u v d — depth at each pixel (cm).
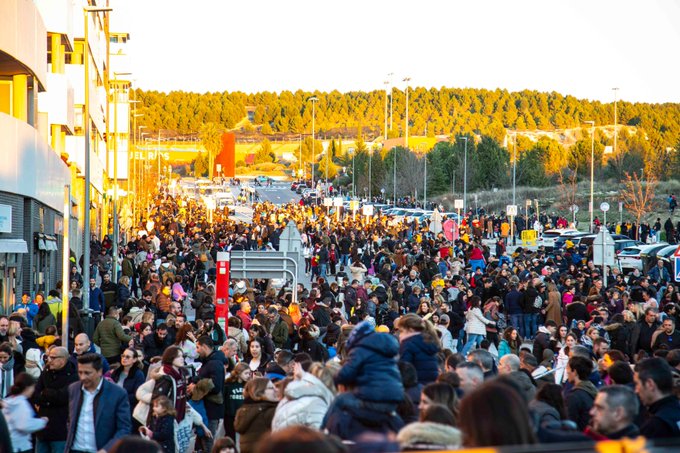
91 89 6694
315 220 9606
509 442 531
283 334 2575
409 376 1162
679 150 14375
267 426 1323
